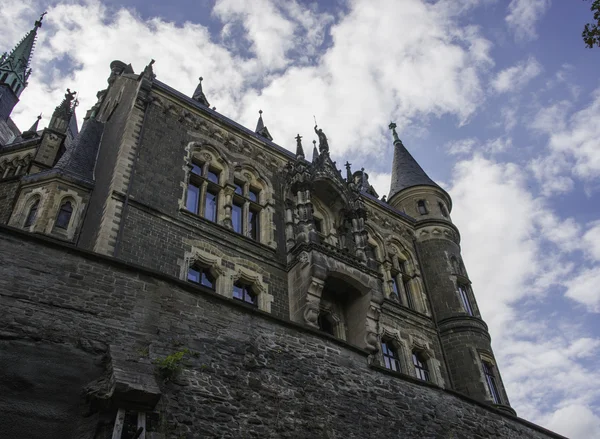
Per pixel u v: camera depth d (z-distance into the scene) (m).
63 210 23.02
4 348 11.83
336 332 25.27
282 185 29.47
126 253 20.72
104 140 28.14
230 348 15.16
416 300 32.28
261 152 29.94
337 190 29.36
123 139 24.42
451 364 29.95
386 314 29.17
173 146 25.86
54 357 12.28
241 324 15.91
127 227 21.44
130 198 22.34
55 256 13.93
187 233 23.27
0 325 12.11
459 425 19.94
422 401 19.23
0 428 10.70
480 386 28.62
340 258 25.47
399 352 28.31
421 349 29.48
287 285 25.08
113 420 11.23
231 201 26.14
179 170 25.17
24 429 10.90
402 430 17.67
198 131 27.67
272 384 15.26
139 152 24.28
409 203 38.69
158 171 24.30
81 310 13.45
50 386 11.76
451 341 30.67
